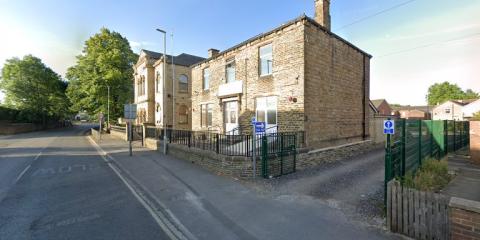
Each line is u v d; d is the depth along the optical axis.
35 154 15.57
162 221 5.45
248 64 14.23
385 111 50.09
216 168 10.02
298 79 11.38
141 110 30.94
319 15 13.67
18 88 43.56
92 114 36.12
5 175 9.86
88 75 32.72
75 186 8.26
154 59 29.34
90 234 4.82
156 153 15.47
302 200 6.59
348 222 5.19
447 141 14.64
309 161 10.93
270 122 12.87
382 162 12.01
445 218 4.19
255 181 8.55
